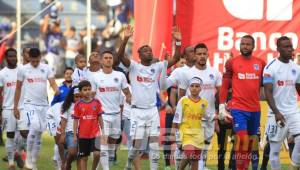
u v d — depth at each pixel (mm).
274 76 25375
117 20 56375
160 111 31891
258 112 26203
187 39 34375
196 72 27312
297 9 34469
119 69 29891
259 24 34469
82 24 58219
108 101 27953
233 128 26766
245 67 26078
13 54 31938
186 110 25641
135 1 33938
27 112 30234
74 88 27047
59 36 54719
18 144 31547
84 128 26469
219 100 26922
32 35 56375
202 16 34375
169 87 29062
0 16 57500
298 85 25750
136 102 27281
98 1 59000
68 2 58375
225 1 34438
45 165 32219
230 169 28656
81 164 26828
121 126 29906
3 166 32438
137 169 27641
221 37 34469
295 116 25391
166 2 33719
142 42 33812
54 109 29062
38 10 57156
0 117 31828
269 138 25922
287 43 25297
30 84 30281
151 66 27375
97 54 28578
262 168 28875
